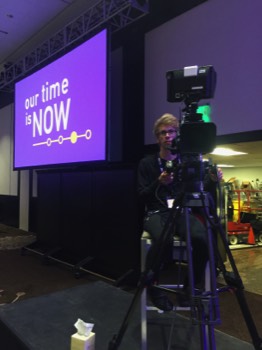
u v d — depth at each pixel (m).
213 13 3.19
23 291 2.95
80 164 3.64
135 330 1.69
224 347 1.53
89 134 3.52
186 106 1.24
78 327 1.41
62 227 3.97
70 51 3.87
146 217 1.74
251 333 1.19
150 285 1.35
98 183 3.41
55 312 1.89
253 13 2.87
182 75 1.23
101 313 1.89
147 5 3.48
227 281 1.23
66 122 3.90
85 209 3.59
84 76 3.62
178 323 1.79
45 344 1.51
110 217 3.25
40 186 4.45
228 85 3.07
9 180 6.73
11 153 6.67
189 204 1.20
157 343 1.57
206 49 3.25
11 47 5.34
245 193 6.16
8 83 5.70
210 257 1.17
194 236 1.46
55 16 4.31
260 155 4.61
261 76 2.81
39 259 4.20
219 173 1.44
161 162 1.77
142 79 3.91
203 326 1.09
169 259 1.58
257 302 2.67
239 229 5.27
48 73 4.32
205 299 1.10
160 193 1.74
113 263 3.21
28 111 4.79
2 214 6.95
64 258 3.98
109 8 3.54
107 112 3.26
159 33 3.73
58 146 4.06
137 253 2.98
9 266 3.85
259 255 4.49
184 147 1.18
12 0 3.93
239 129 2.98
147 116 3.86
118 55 4.25
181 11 3.47
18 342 1.58
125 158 4.05
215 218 1.25
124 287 2.98
